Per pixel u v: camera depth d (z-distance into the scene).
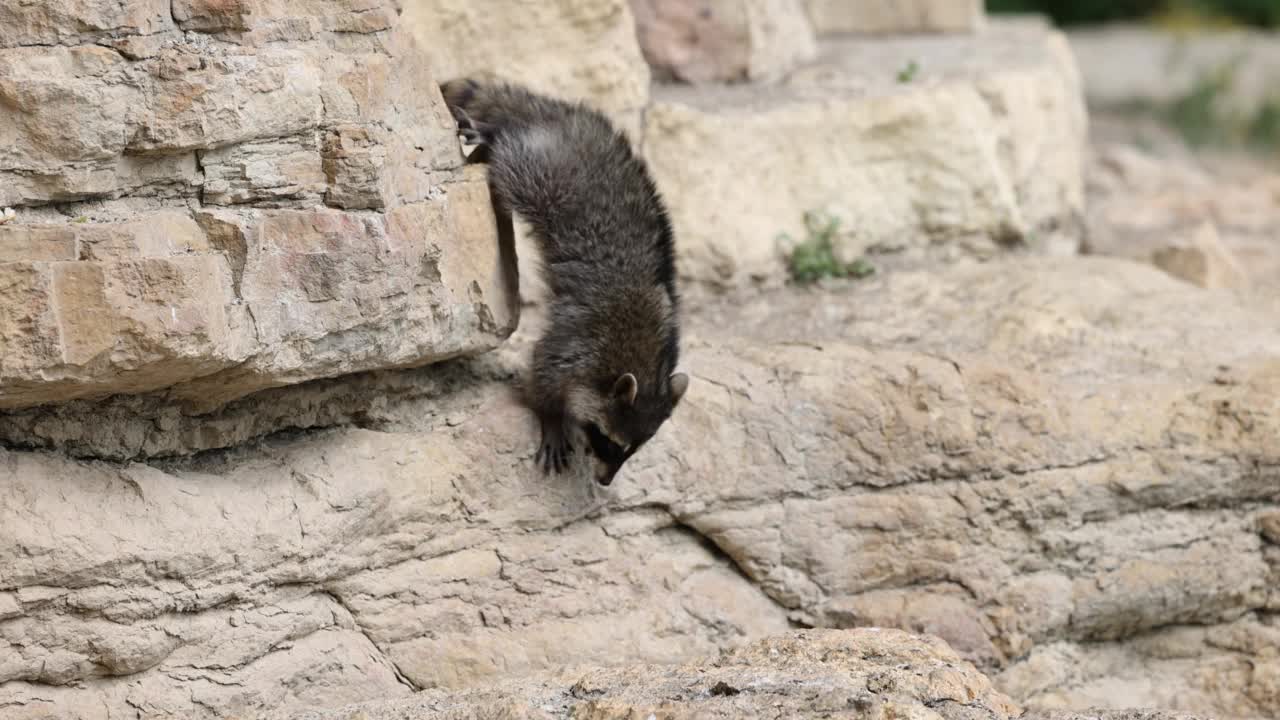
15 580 7.67
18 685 7.85
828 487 10.51
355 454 9.18
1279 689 10.89
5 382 7.13
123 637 8.05
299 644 8.84
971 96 13.96
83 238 7.22
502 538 9.66
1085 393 10.95
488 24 11.62
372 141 8.34
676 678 8.14
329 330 8.30
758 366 10.74
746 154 12.73
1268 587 11.05
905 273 13.23
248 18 7.91
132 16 7.44
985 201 13.73
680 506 10.19
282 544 8.61
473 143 10.12
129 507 8.12
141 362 7.36
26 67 7.16
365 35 8.67
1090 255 15.84
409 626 9.23
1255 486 10.88
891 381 10.68
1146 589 10.84
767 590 10.48
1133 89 27.73
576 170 10.02
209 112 7.69
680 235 12.38
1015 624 10.59
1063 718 7.96
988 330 11.88
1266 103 25.42
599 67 12.15
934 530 10.55
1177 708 10.91
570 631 9.71
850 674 7.99
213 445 8.78
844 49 16.89
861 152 13.31
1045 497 10.63
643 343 9.80
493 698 8.11
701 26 14.08
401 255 8.52
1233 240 17.48
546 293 10.16
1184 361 11.43
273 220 8.05
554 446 9.77
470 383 10.09
